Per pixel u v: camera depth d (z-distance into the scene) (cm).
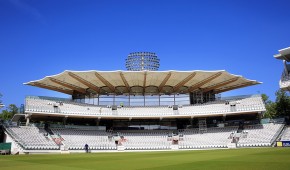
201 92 6122
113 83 5669
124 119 5934
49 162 2036
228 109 5647
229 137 5306
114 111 5797
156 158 2384
